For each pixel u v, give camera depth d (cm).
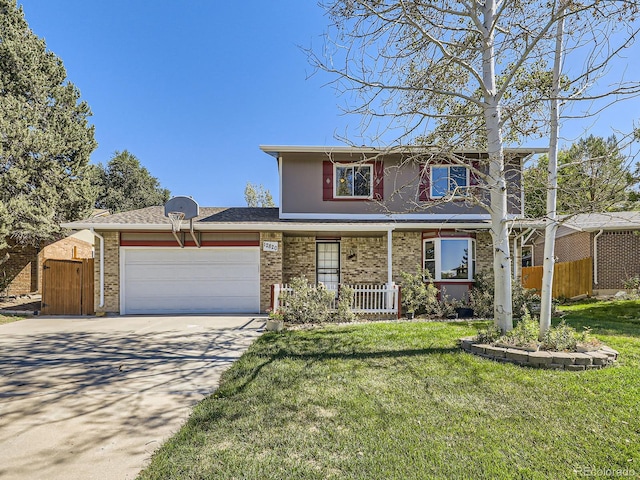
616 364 519
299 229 1152
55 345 728
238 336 800
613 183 558
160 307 1174
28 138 1498
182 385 496
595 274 1559
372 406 402
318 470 287
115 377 530
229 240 1188
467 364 535
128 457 316
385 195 1274
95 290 1156
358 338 725
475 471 284
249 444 328
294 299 956
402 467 290
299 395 437
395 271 1276
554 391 431
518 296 1030
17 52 1828
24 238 1470
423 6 638
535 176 676
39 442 343
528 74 808
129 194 3944
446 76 774
